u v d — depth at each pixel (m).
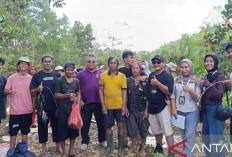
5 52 18.69
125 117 4.85
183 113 4.25
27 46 25.05
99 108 5.34
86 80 5.25
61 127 4.67
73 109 4.57
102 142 5.58
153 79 4.34
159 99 4.42
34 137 6.29
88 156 5.00
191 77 4.23
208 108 3.98
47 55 4.87
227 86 4.09
